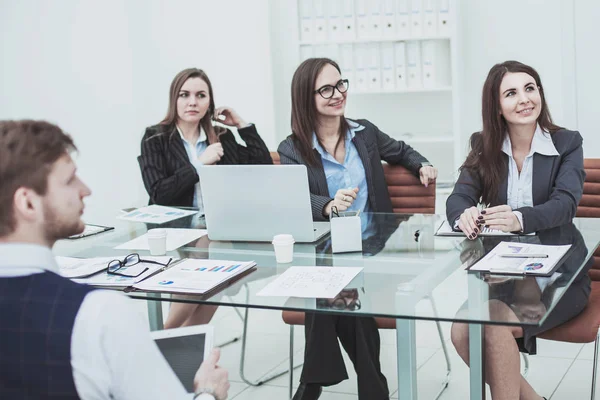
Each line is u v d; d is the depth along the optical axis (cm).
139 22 468
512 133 252
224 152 332
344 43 418
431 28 409
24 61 480
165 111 475
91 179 485
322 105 277
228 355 323
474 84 423
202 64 464
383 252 212
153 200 313
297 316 245
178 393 122
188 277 194
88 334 115
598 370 289
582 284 229
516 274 183
